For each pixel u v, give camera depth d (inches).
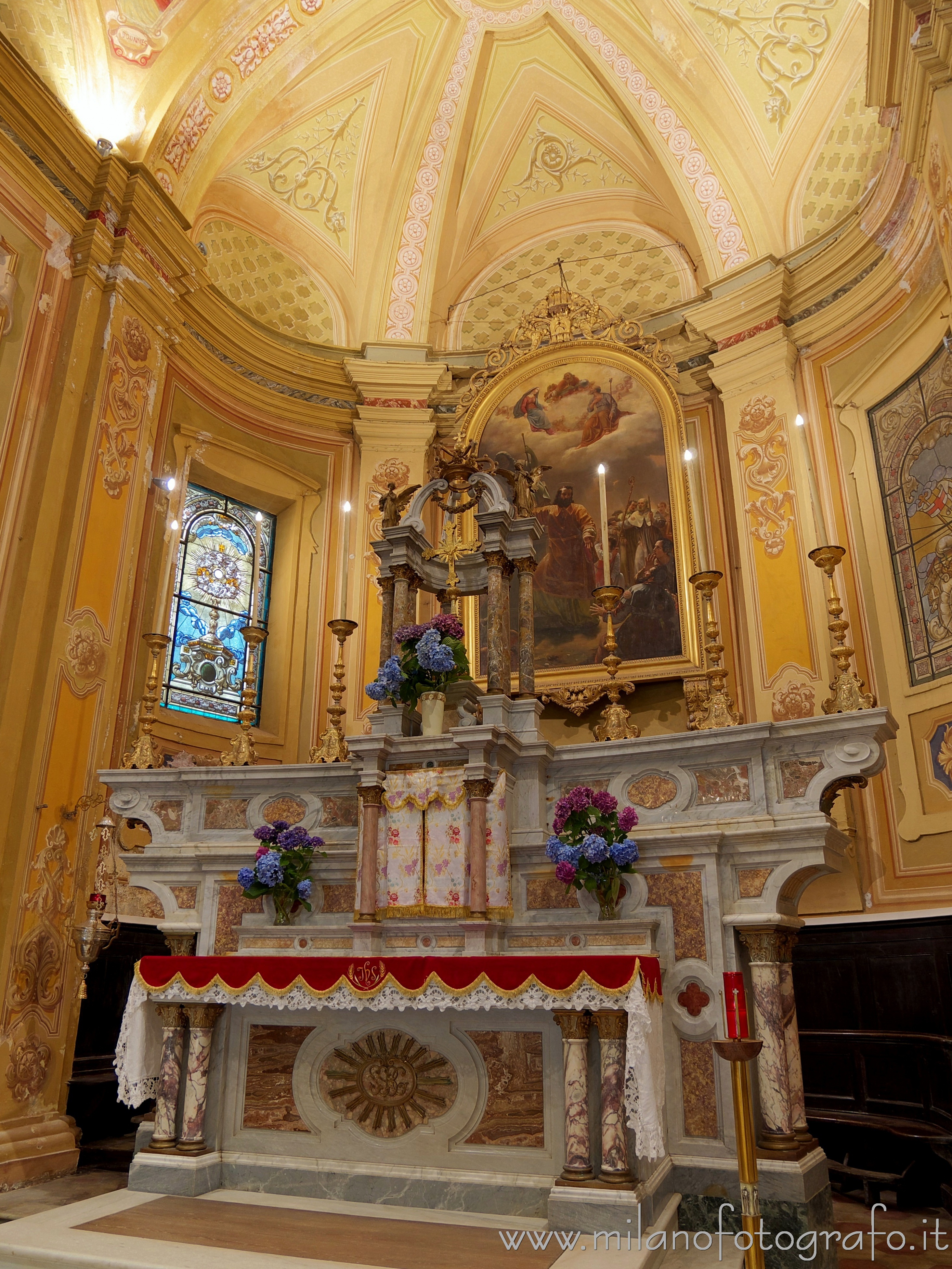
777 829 182.9
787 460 347.9
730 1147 172.1
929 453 302.4
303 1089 193.5
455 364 441.4
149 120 333.1
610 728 259.0
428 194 428.5
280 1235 160.4
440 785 200.5
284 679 378.6
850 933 276.2
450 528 246.2
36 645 267.4
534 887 198.7
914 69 256.7
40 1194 219.5
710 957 181.5
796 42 363.9
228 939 216.5
